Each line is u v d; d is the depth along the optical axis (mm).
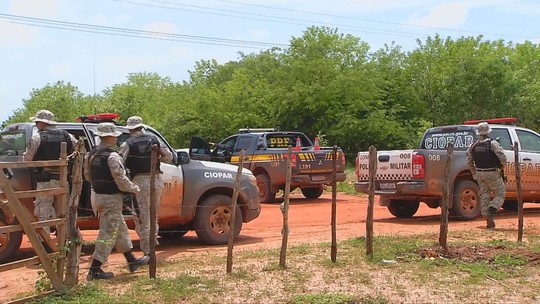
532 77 44688
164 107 42438
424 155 12734
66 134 8859
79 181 6953
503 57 44656
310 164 18500
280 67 39906
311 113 37188
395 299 6867
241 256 9188
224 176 10859
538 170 14312
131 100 47781
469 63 39031
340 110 37250
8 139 9672
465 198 13219
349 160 36688
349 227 12734
